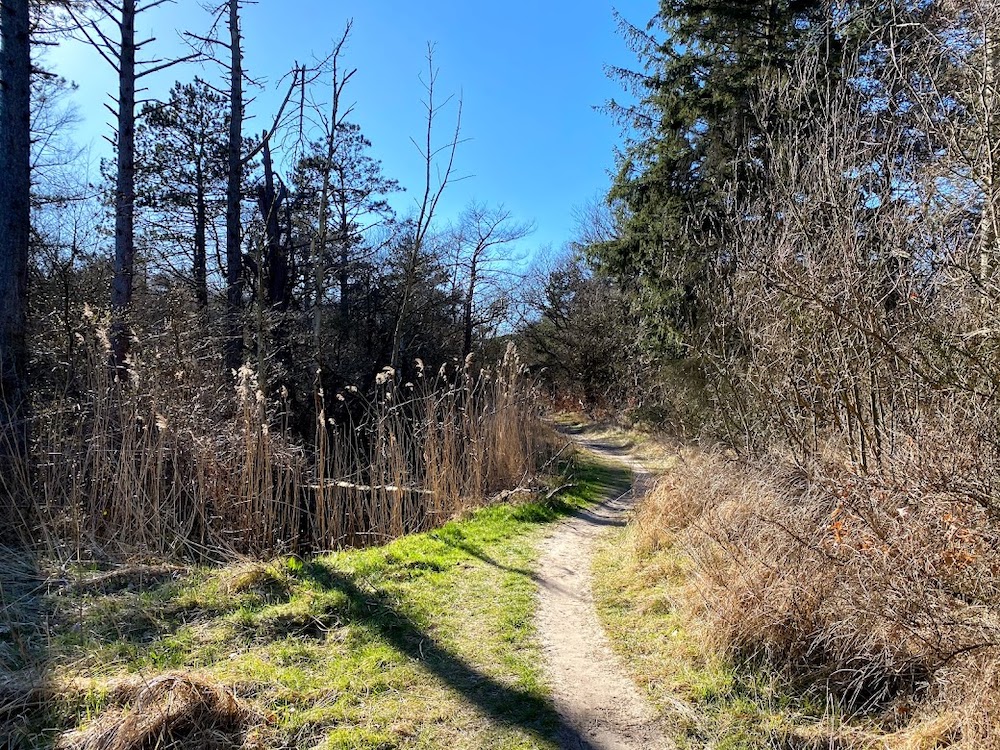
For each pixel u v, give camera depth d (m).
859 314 3.85
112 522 5.91
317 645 3.97
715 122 11.10
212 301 15.66
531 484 9.51
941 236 3.50
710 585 4.24
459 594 4.99
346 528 7.66
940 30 3.71
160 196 17.73
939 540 3.14
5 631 3.90
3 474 6.07
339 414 14.03
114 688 3.19
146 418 6.71
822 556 3.60
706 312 7.96
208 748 2.84
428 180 13.88
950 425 3.30
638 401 18.52
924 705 2.95
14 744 2.82
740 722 3.12
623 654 4.00
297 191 17.55
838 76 5.71
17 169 7.05
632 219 13.29
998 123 3.19
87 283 11.95
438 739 3.03
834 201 4.23
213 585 4.75
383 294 21.78
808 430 5.03
